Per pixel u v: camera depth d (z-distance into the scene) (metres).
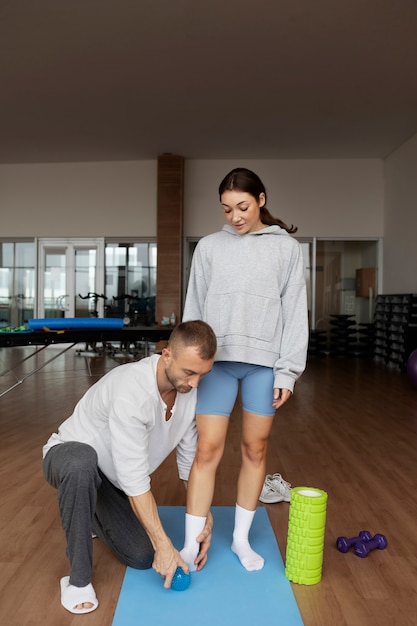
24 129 7.73
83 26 4.91
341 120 7.30
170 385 1.59
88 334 4.58
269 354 1.80
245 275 1.80
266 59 5.54
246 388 1.83
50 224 9.57
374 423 4.11
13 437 3.56
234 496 2.47
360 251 9.27
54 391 5.34
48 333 4.33
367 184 9.20
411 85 6.15
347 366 7.75
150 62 5.63
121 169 9.42
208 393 1.80
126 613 1.52
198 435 1.83
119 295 9.52
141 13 4.69
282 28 4.93
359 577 1.77
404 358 7.12
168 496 2.46
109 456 1.65
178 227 8.99
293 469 2.95
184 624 1.47
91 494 1.54
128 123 7.48
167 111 7.02
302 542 1.70
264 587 1.67
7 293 9.73
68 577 1.68
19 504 2.37
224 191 1.79
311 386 5.89
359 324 8.94
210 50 5.36
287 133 7.86
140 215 9.41
